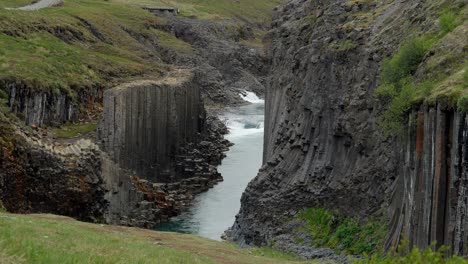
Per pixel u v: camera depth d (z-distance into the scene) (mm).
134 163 80562
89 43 131625
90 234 33188
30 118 80438
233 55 189250
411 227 37188
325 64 58812
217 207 77625
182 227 69562
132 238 36156
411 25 50312
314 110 59000
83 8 164125
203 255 34812
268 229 58969
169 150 89562
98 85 102625
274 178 62469
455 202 32031
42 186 60594
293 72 66125
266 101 76812
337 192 54625
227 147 112438
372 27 56156
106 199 66938
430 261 20516
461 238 30766
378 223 47844
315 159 58844
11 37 105812
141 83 85312
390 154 47219
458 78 35469
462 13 44500
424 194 35312
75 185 62812
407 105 39812
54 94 85500
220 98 163875
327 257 49062
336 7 63531
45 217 40812
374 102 50875
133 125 80125
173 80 98625
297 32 70000
